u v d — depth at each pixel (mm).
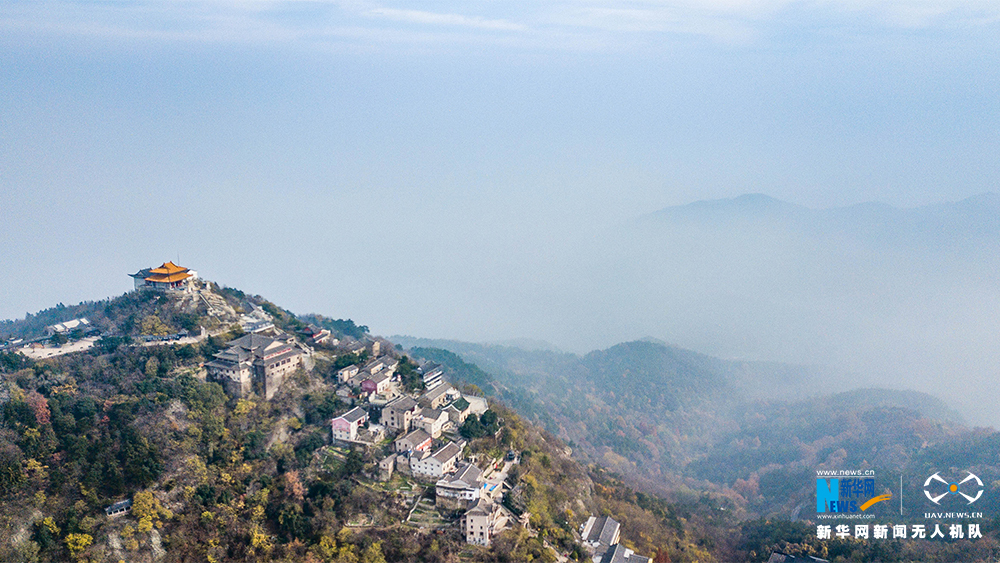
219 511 136000
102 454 134125
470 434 171500
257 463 149375
